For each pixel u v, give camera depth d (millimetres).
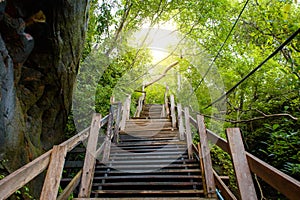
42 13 2262
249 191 1274
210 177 2479
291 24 2330
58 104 3289
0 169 1819
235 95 5273
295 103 3297
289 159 2924
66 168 3801
